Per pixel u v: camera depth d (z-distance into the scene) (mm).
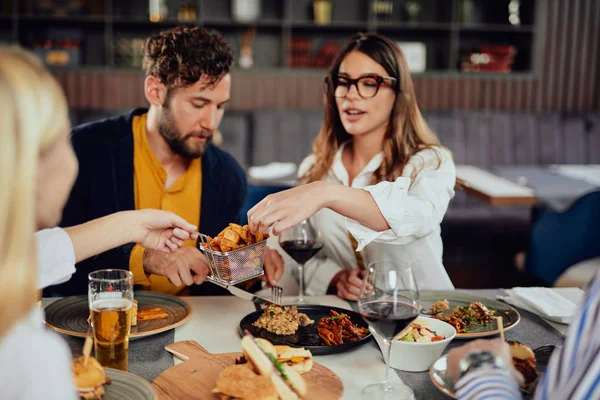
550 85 5449
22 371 608
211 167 1925
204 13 5324
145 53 1820
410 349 1128
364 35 1828
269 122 4969
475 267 4430
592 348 747
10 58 614
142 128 1876
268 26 5367
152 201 1883
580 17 5371
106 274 1133
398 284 999
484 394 838
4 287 583
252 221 1247
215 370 1082
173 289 1808
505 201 3451
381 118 1807
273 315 1329
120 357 1083
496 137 5062
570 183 3854
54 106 637
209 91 1727
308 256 1523
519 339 1300
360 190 1359
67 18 5047
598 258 2779
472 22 5508
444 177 1652
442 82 5355
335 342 1245
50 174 685
